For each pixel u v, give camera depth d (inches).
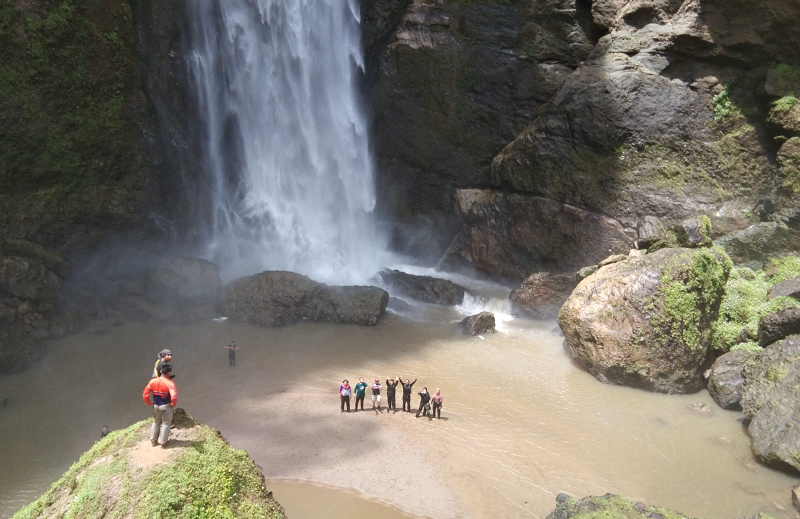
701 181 1336.1
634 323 1080.8
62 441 930.7
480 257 1561.3
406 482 841.5
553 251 1425.9
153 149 1636.3
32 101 1412.4
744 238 1254.3
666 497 816.9
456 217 1635.1
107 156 1553.9
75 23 1459.2
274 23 1658.5
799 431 858.8
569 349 1198.3
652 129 1339.8
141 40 1572.3
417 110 1611.7
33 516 518.0
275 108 1708.9
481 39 1518.2
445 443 932.6
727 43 1338.6
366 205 1738.4
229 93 1674.5
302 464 871.7
